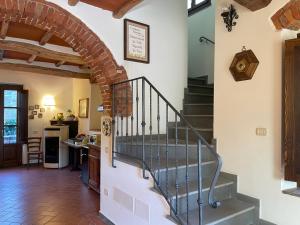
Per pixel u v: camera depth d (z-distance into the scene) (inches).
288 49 89.4
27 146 273.1
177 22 158.6
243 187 106.9
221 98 116.5
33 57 196.5
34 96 285.9
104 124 135.0
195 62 217.2
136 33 136.6
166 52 152.1
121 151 127.1
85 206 151.2
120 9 121.1
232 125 111.6
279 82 94.7
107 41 126.0
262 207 100.0
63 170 251.3
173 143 128.9
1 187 189.2
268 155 98.2
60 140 261.3
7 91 267.3
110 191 128.8
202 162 113.8
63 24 114.0
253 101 103.3
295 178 87.2
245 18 106.4
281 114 94.0
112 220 126.5
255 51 102.7
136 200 108.3
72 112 309.3
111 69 126.8
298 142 86.9
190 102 166.2
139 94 138.6
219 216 89.4
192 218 87.2
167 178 94.3
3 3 98.7
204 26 209.5
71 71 241.3
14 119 271.6
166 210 92.1
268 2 96.5
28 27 149.9
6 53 195.9
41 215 137.1
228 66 113.0
